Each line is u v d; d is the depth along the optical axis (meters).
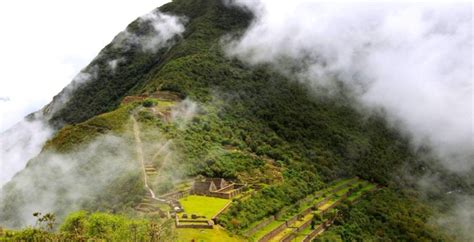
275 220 117.44
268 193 125.50
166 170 116.31
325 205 145.62
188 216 94.81
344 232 135.00
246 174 133.88
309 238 117.00
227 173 127.38
